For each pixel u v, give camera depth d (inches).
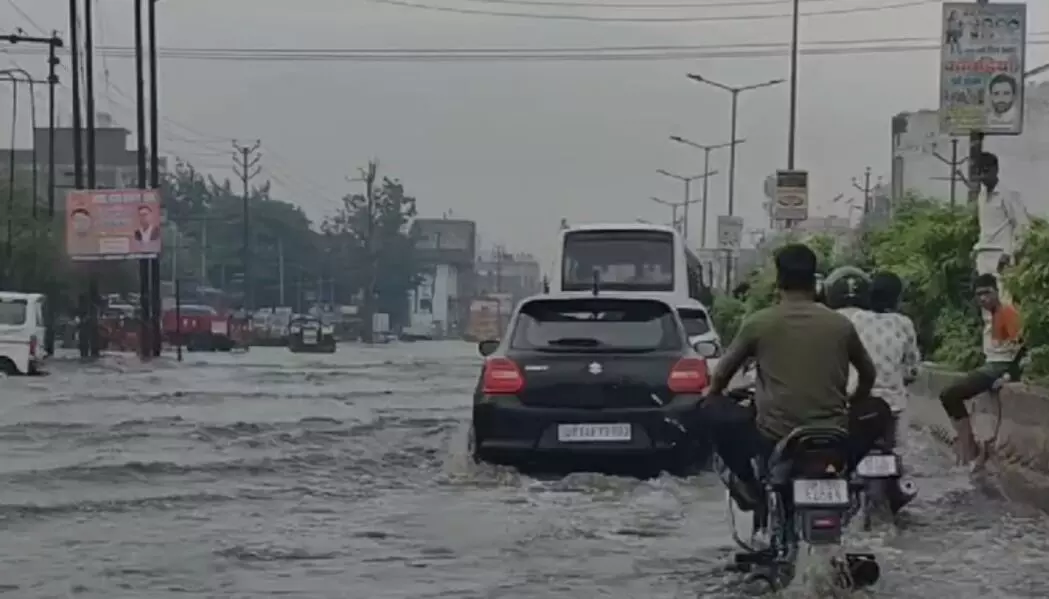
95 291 2608.3
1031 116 2728.8
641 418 719.7
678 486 706.8
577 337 741.9
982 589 468.8
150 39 2723.9
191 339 3302.2
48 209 3218.5
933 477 756.6
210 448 903.1
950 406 750.5
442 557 527.2
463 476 751.7
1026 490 661.9
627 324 746.2
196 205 5925.2
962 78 1014.4
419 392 1487.5
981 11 1011.9
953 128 1016.9
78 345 2883.9
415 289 6417.3
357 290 6127.0
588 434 721.6
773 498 458.6
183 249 5477.4
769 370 461.4
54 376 1844.2
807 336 460.4
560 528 589.3
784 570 454.9
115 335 2974.9
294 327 3398.1
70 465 811.4
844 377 462.0
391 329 6230.3
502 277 7667.3
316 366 2204.7
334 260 6112.2
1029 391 677.3
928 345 1171.9
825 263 1708.9
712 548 542.3
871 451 561.0
